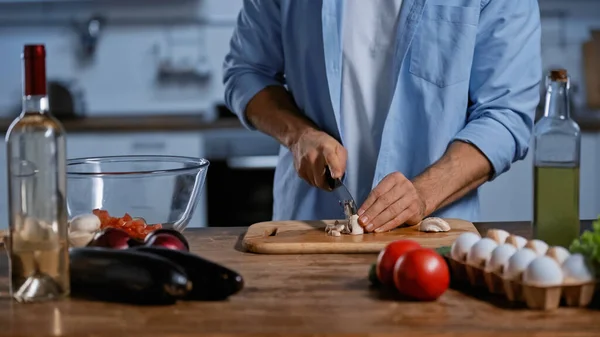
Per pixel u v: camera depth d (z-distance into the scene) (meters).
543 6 4.11
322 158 1.78
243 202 3.62
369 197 1.62
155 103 4.34
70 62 4.33
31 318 1.11
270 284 1.26
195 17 4.30
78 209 1.48
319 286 1.25
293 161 1.98
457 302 1.16
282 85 2.11
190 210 1.53
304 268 1.37
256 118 2.04
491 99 1.90
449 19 1.90
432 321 1.07
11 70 4.32
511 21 1.89
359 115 1.99
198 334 1.04
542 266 1.10
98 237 1.29
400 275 1.16
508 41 1.89
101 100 4.35
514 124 1.87
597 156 3.63
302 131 1.91
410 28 1.90
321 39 1.96
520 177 3.57
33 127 1.13
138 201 1.49
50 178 1.16
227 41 4.31
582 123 3.63
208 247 1.54
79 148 3.75
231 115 3.88
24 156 1.14
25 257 1.17
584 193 3.66
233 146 3.71
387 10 1.94
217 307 1.15
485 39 1.91
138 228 1.42
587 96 4.02
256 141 3.72
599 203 3.66
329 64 1.95
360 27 1.95
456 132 1.94
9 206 1.17
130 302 1.17
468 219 1.92
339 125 1.99
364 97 1.98
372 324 1.06
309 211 2.04
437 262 1.15
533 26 1.92
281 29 2.03
